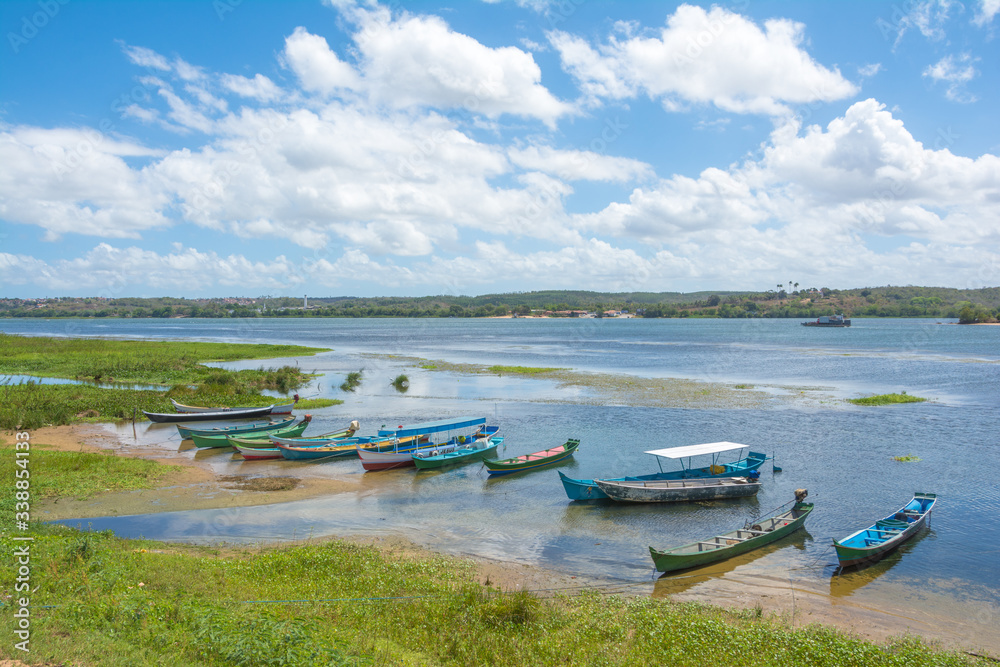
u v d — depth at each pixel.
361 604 16.16
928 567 20.44
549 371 77.50
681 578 19.70
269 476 31.69
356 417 48.16
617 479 31.02
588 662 13.58
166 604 13.77
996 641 15.81
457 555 21.39
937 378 69.00
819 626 16.08
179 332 186.75
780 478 30.72
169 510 25.75
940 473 31.33
